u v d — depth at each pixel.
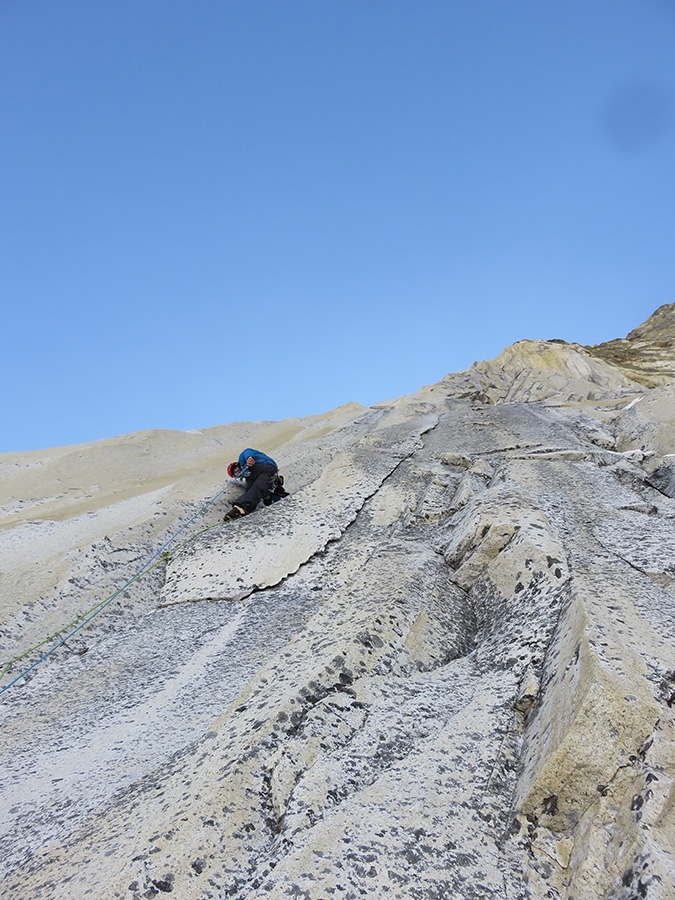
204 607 5.28
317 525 6.01
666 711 2.71
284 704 3.12
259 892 2.30
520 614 3.93
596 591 3.68
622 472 6.53
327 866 2.36
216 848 2.48
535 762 2.70
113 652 4.86
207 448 11.34
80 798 3.11
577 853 2.40
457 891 2.30
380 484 6.73
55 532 6.93
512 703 3.19
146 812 2.73
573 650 3.17
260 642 4.50
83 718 4.01
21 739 3.90
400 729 3.12
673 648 3.13
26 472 9.84
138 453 10.63
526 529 4.43
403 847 2.44
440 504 6.08
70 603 5.43
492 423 9.21
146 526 6.54
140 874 2.35
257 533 6.05
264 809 2.70
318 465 8.80
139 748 3.47
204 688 4.03
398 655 3.62
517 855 2.46
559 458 7.07
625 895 2.19
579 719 2.65
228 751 2.95
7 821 3.09
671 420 8.34
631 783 2.49
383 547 5.23
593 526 4.93
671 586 4.03
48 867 2.58
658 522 5.08
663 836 2.29
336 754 2.95
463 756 2.90
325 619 4.02
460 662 3.78
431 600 4.17
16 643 5.00
